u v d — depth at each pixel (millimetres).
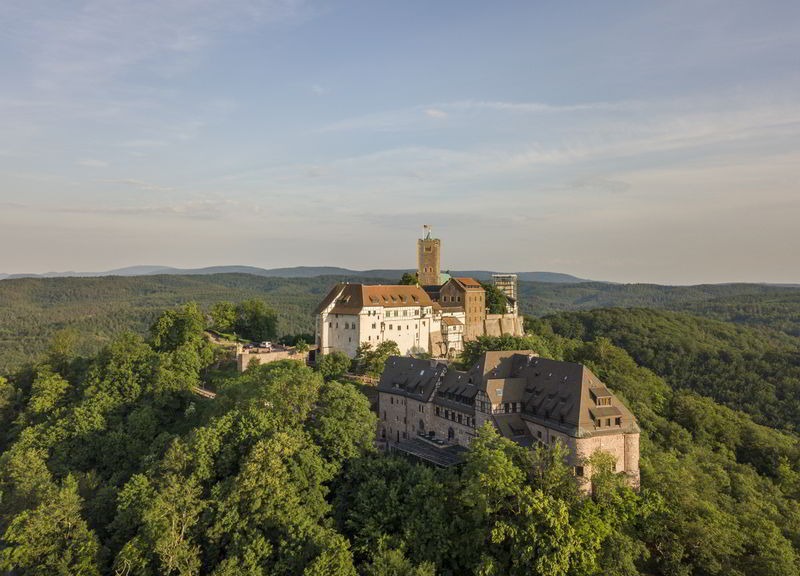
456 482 69438
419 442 93625
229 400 104438
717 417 132375
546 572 58125
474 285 184375
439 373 97438
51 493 75312
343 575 59688
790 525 82625
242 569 62625
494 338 135750
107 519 81438
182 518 70438
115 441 105688
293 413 88938
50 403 125938
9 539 69062
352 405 88812
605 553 62125
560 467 65938
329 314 150875
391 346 142750
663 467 82500
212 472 79750
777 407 192375
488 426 72125
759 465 121625
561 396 77188
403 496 70438
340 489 77688
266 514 69062
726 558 67250
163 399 118312
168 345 150375
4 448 122312
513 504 63750
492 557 61531
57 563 68250
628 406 123750
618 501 67062
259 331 187000
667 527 68812
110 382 122250
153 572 67688
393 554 61000
